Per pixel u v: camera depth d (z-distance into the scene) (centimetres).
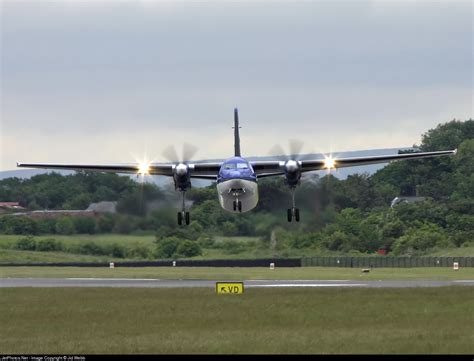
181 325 10856
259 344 9588
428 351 9138
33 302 12862
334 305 12150
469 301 12300
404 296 12875
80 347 9625
